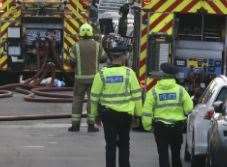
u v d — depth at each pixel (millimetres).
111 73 26875
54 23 54812
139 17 40781
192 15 40969
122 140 26969
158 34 40594
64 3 54500
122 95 26781
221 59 41188
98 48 40312
